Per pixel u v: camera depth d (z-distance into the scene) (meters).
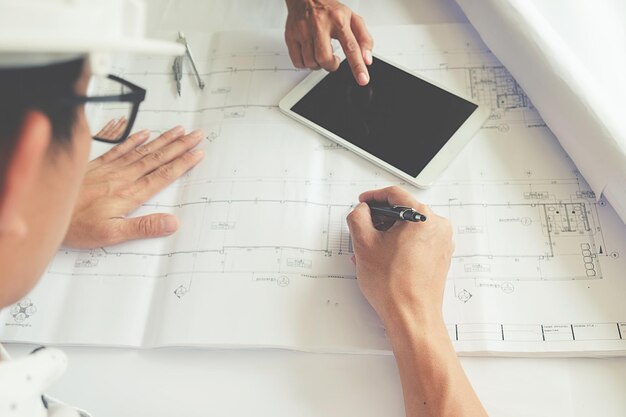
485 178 0.73
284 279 0.67
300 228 0.70
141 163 0.75
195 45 0.89
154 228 0.70
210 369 0.63
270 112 0.81
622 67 0.77
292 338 0.63
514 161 0.74
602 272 0.65
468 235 0.69
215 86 0.84
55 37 0.29
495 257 0.67
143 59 0.87
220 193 0.74
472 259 0.67
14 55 0.30
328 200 0.73
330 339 0.63
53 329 0.65
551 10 0.84
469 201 0.71
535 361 0.61
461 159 0.75
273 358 0.63
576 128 0.69
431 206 0.71
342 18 0.81
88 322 0.65
